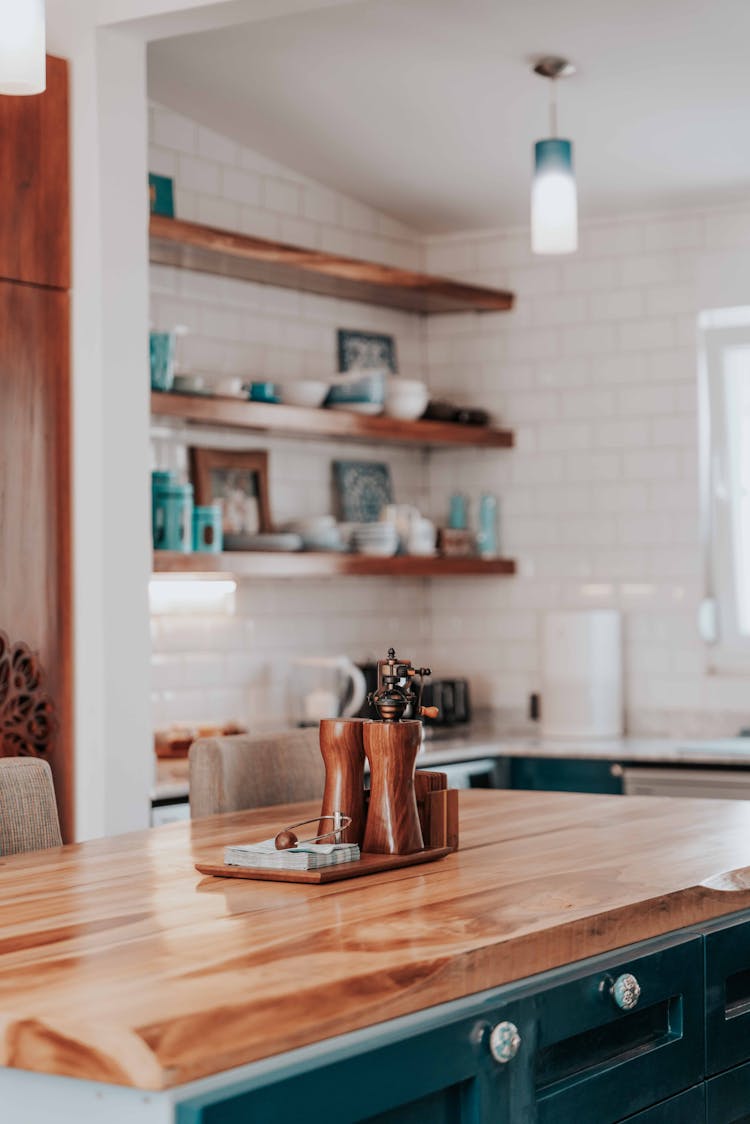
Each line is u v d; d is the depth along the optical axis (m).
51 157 3.85
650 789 4.92
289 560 4.89
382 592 5.92
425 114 4.82
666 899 2.03
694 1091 2.05
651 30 4.08
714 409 5.67
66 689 3.88
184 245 4.59
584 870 2.22
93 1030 1.37
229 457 5.11
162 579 4.40
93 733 3.86
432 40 4.21
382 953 1.66
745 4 3.89
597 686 5.51
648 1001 1.94
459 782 4.97
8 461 3.75
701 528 5.61
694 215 5.61
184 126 5.02
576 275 5.82
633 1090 1.91
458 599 6.07
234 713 5.20
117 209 3.91
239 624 5.23
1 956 1.67
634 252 5.71
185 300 5.04
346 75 4.54
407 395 5.47
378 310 5.91
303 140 5.15
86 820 3.87
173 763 4.59
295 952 1.66
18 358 3.78
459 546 5.89
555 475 5.85
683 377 5.62
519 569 5.93
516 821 2.79
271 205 5.37
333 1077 1.43
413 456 6.11
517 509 5.93
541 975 1.79
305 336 5.54
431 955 1.65
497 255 5.98
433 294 5.57
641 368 5.69
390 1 3.96
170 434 4.93
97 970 1.59
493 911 1.90
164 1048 1.35
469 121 4.86
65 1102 1.40
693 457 5.60
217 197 5.15
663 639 5.64
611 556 5.75
